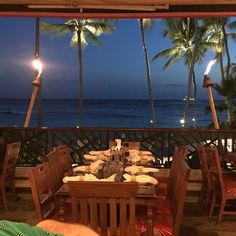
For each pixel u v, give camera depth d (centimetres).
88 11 352
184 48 2884
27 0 327
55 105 8112
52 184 363
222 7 340
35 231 156
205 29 2727
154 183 322
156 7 337
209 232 456
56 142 643
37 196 306
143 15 351
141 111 6731
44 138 645
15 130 646
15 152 562
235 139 629
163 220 335
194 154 630
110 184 268
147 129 633
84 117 6209
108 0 322
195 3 326
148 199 288
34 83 668
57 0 327
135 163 426
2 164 564
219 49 2755
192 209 548
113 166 346
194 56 2786
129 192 268
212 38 2786
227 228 470
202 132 632
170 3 323
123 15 352
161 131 634
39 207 308
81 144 639
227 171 592
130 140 636
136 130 634
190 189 593
